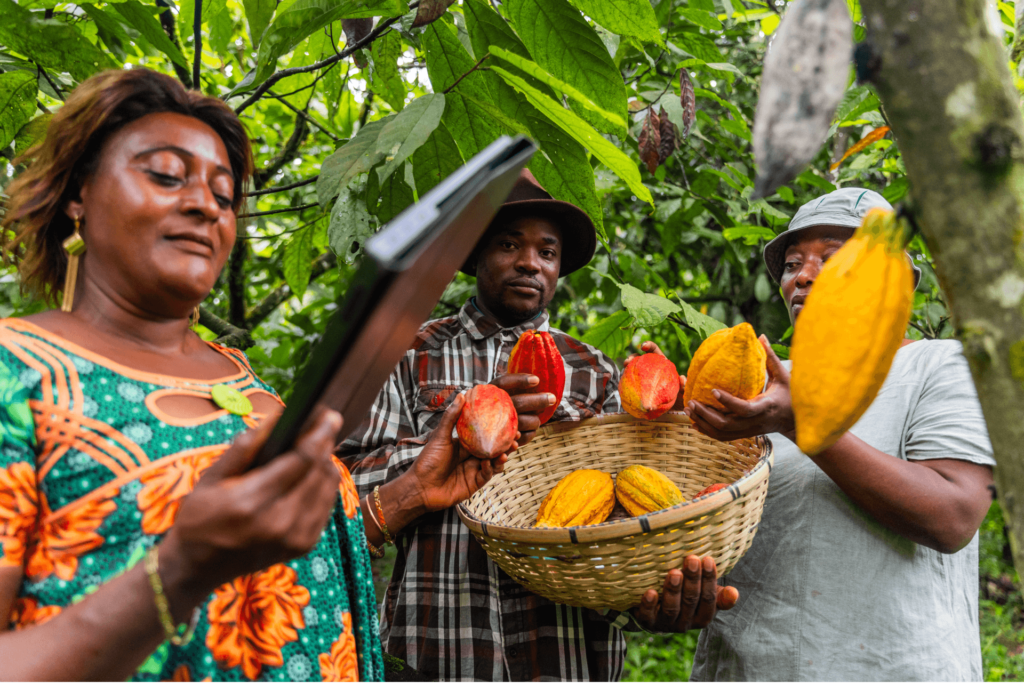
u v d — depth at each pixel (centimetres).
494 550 159
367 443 201
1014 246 56
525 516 192
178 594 75
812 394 76
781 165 61
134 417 97
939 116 57
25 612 86
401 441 193
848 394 74
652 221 411
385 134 149
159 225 100
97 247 102
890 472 152
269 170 333
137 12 177
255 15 191
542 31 166
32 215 108
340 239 184
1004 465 57
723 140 363
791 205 374
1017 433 56
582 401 211
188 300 105
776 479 183
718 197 337
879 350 74
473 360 208
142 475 93
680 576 146
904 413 174
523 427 174
